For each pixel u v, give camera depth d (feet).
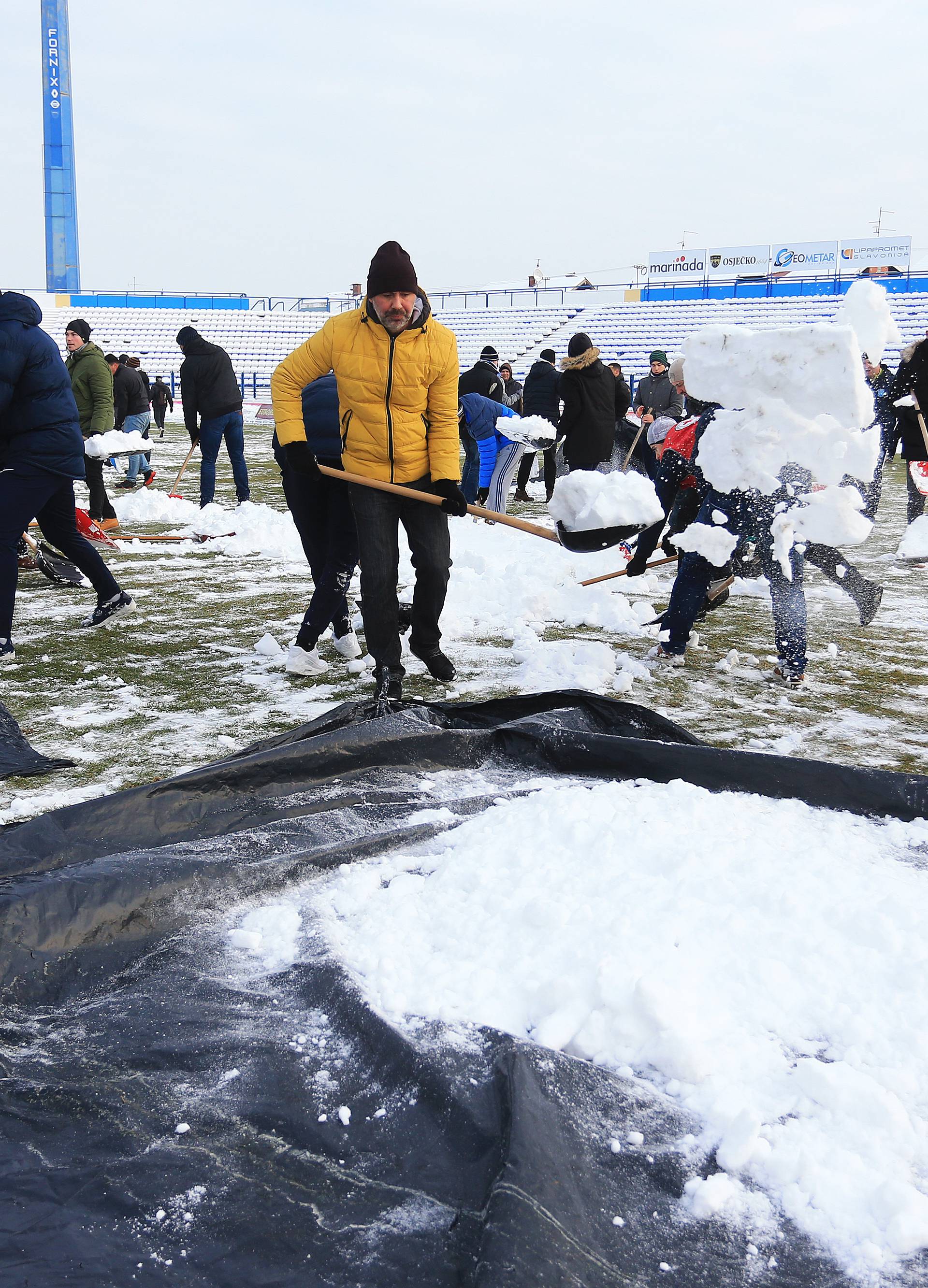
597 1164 5.34
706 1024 6.37
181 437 68.44
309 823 9.36
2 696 14.82
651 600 22.29
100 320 138.41
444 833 9.30
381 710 12.34
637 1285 4.70
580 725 11.98
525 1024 6.50
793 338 11.11
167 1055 6.31
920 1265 4.89
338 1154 5.50
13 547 16.25
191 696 14.98
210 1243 4.97
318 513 16.07
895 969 6.86
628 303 124.67
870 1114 5.68
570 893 7.82
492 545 27.84
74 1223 5.06
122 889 7.70
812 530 11.72
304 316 139.74
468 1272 4.75
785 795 10.35
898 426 24.91
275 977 7.19
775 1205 5.22
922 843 9.31
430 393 13.91
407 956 7.23
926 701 15.31
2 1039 6.55
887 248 123.65
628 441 31.32
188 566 25.88
